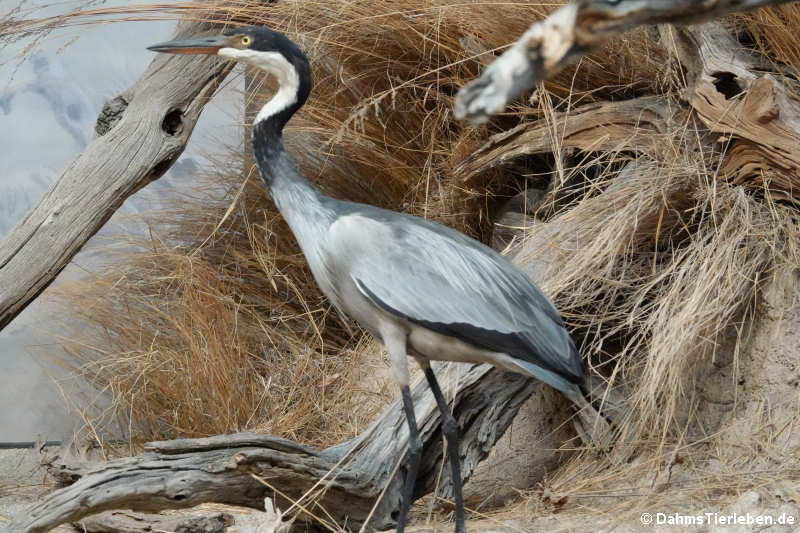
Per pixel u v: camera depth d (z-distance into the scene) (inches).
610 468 271.3
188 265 373.4
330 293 230.1
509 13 325.1
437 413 258.8
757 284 276.7
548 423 304.7
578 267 277.4
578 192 322.7
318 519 240.7
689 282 272.7
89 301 374.9
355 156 372.8
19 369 397.1
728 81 284.7
